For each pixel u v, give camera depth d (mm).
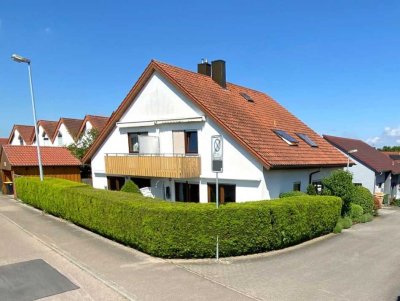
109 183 20328
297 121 21594
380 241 11484
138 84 17594
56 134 37781
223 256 8914
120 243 10180
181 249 8609
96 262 8359
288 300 6320
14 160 22062
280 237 9742
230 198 14641
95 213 11047
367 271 8109
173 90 16312
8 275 7523
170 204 9219
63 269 7887
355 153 29359
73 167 24953
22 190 19094
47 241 10391
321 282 7285
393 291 6883
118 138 19484
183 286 6875
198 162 15250
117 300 6246
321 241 11273
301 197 11625
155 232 8648
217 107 15531
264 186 13523
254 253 9336
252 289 6789
